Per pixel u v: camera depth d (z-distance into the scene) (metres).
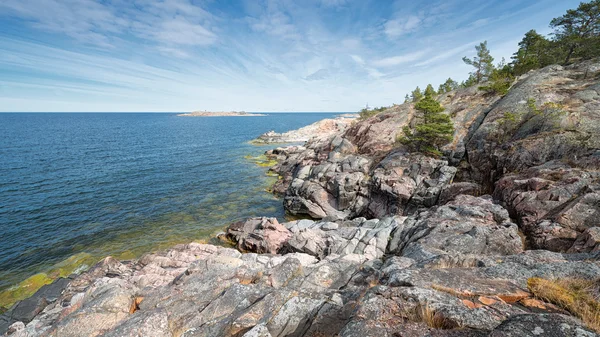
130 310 13.91
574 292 7.39
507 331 5.16
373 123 60.44
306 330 9.22
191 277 17.53
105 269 24.31
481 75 70.88
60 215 38.22
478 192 33.94
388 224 29.16
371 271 16.47
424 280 8.97
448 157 41.28
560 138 30.06
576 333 4.85
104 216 38.56
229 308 12.08
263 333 8.18
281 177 59.78
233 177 60.09
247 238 31.58
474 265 11.59
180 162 73.06
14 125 182.88
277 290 12.09
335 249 25.77
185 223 37.75
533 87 43.22
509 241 18.19
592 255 11.38
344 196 41.88
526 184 25.73
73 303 17.67
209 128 183.12
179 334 10.78
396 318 6.72
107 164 67.69
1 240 31.34
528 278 8.70
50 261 27.89
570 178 23.45
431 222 23.91
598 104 33.47
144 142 107.25
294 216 42.94
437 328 6.34
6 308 21.50
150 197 46.53
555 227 19.81
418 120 55.50
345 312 9.57
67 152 80.62
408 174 39.62
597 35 52.12
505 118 38.31
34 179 52.94
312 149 63.44
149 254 26.97
